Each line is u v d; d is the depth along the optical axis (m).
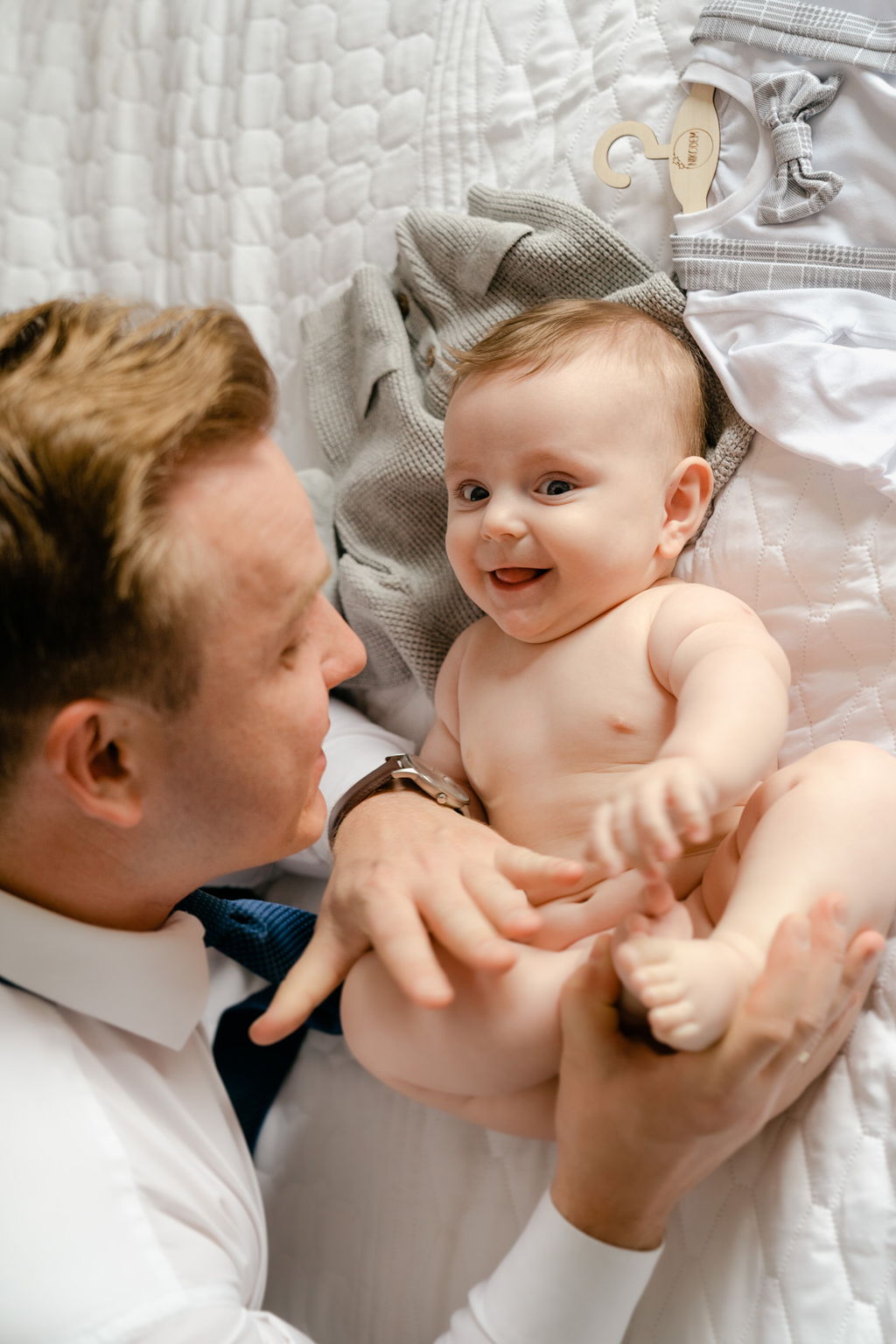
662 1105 0.56
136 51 1.35
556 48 1.02
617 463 0.83
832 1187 0.68
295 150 1.21
